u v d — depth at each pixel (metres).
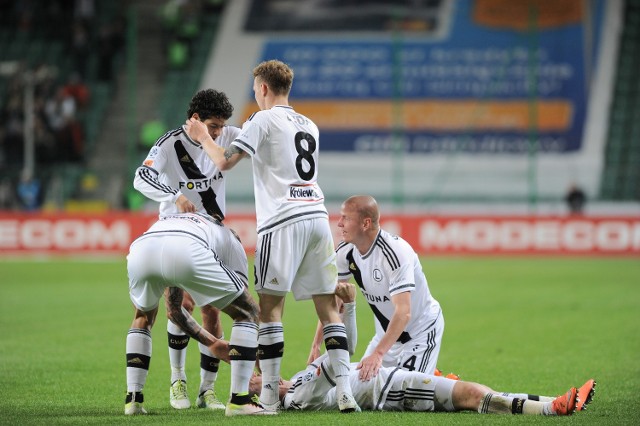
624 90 104.81
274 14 112.44
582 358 32.59
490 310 47.81
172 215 22.44
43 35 106.75
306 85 107.44
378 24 110.75
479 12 109.75
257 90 22.52
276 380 21.91
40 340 37.03
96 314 46.03
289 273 21.53
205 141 21.72
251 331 21.53
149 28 107.25
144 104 102.25
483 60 107.25
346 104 106.00
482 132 103.31
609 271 70.50
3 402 24.20
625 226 81.25
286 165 21.67
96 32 106.94
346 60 108.75
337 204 93.56
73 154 88.75
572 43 107.38
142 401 22.14
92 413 22.34
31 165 85.12
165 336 38.72
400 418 20.75
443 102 105.06
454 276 67.12
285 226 21.52
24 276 67.12
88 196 87.75
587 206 90.25
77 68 102.12
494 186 93.88
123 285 60.91
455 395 21.47
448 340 37.47
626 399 24.44
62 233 84.12
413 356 23.06
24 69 94.38
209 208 23.45
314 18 111.88
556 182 92.62
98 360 32.00
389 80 107.00
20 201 86.06
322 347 35.69
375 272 22.66
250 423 20.17
